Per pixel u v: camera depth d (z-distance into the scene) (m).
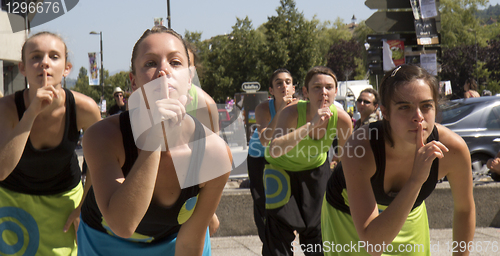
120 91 8.24
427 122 1.70
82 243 1.81
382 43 6.38
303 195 3.31
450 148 1.95
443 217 4.81
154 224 1.67
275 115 3.83
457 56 45.22
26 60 2.46
